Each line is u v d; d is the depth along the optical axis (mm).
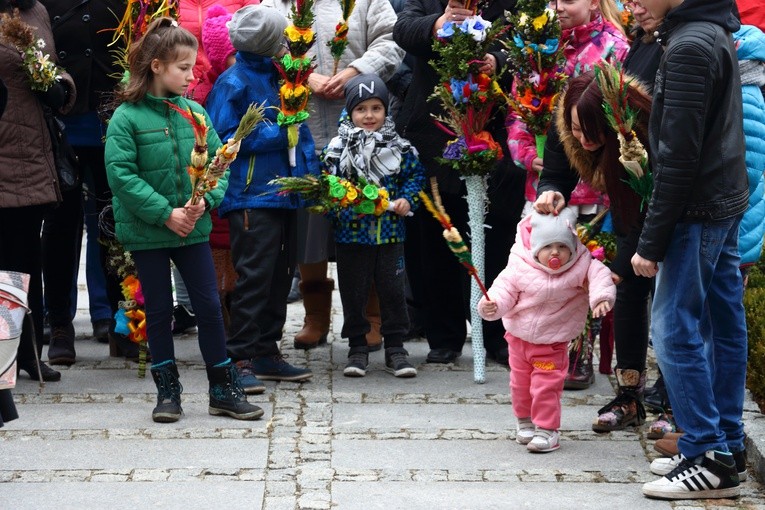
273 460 5902
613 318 6652
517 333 6055
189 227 6422
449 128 7629
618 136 5523
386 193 7371
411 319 8664
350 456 5984
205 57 8188
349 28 7988
